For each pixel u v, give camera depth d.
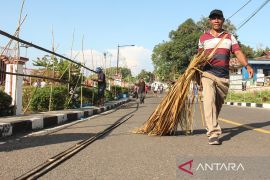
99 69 19.52
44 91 14.03
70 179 4.13
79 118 13.10
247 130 8.27
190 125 7.35
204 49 6.86
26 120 8.81
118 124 9.99
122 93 42.03
